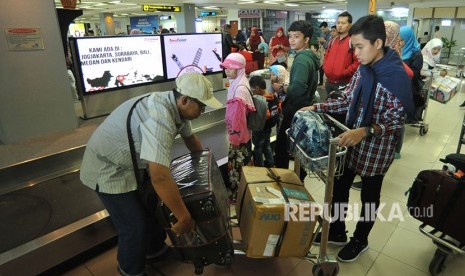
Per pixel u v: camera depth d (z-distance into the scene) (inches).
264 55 284.8
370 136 68.2
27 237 78.0
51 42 124.2
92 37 139.6
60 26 142.4
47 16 121.4
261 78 103.7
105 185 59.5
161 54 165.2
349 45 115.8
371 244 85.0
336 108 74.2
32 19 117.6
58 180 106.7
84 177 62.1
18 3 113.4
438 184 69.2
